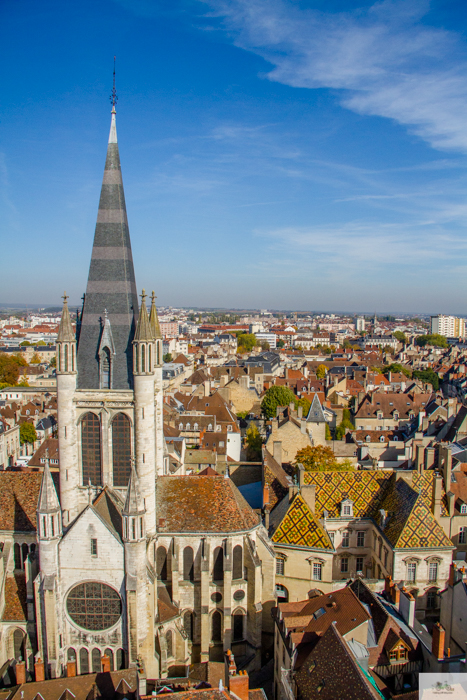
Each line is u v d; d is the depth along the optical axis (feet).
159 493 240.32
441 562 263.70
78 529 197.57
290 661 183.42
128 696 173.47
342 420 612.70
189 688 188.96
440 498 296.51
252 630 233.76
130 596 194.39
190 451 460.55
